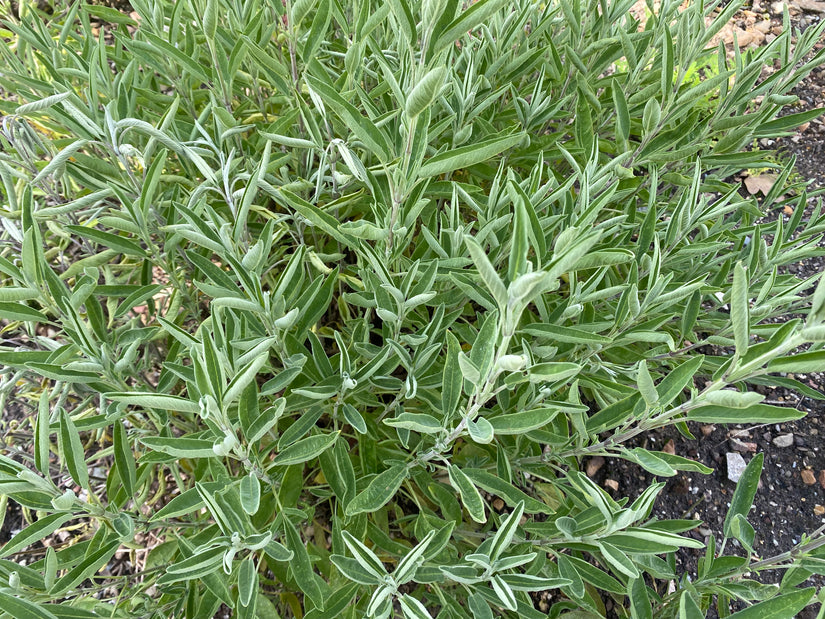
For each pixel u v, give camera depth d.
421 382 0.37
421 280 0.33
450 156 0.27
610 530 0.29
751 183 0.71
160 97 0.46
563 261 0.19
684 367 0.28
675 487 0.53
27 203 0.33
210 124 0.50
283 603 0.42
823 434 0.56
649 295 0.33
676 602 0.38
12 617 0.29
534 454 0.40
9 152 0.44
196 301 0.47
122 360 0.34
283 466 0.37
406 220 0.33
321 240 0.50
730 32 0.82
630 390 0.35
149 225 0.41
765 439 0.56
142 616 0.34
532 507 0.32
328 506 0.48
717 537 0.51
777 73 0.43
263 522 0.35
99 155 0.45
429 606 0.46
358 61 0.39
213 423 0.28
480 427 0.26
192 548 0.30
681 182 0.48
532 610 0.32
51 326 0.55
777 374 0.60
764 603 0.27
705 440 0.56
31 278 0.32
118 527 0.30
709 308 0.56
